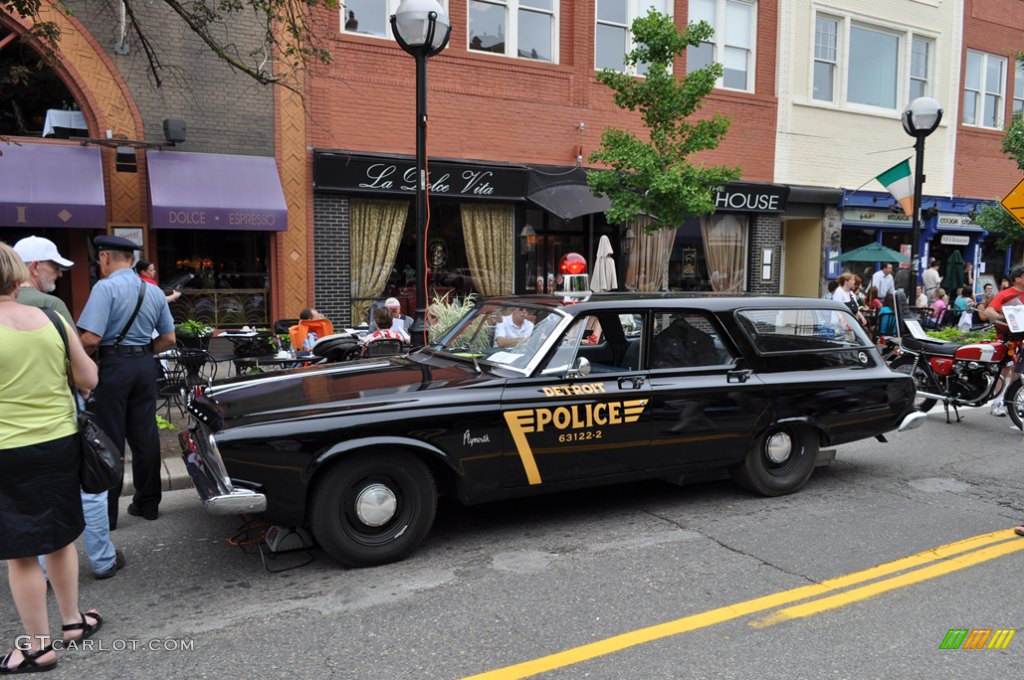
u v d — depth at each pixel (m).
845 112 17.62
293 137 11.80
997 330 8.87
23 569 3.29
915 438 8.31
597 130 14.48
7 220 9.55
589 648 3.55
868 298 16.41
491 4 13.47
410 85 12.67
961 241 20.17
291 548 4.55
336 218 12.27
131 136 10.77
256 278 11.94
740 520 5.43
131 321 4.95
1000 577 4.45
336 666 3.39
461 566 4.56
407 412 4.46
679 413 5.35
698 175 11.42
